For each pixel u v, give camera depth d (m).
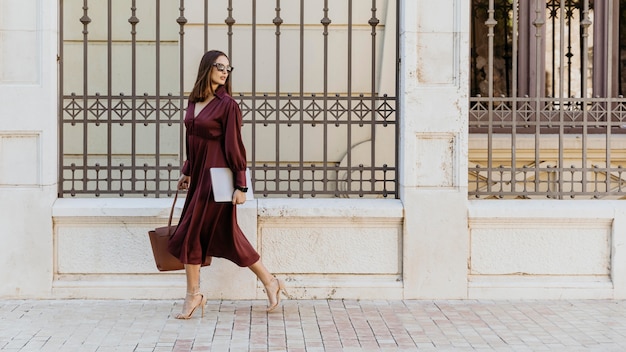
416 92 6.19
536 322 5.66
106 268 6.20
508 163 7.77
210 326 5.48
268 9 7.96
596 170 6.53
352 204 6.25
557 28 8.02
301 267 6.25
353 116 7.97
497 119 7.82
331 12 7.98
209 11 7.92
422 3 6.19
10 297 6.12
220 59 5.56
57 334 5.25
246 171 5.61
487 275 6.34
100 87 8.59
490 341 5.18
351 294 6.25
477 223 6.29
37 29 6.06
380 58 8.01
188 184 5.79
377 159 7.93
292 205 6.20
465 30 6.17
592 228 6.36
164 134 8.43
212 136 5.54
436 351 4.96
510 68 8.10
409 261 6.24
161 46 8.57
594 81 8.11
